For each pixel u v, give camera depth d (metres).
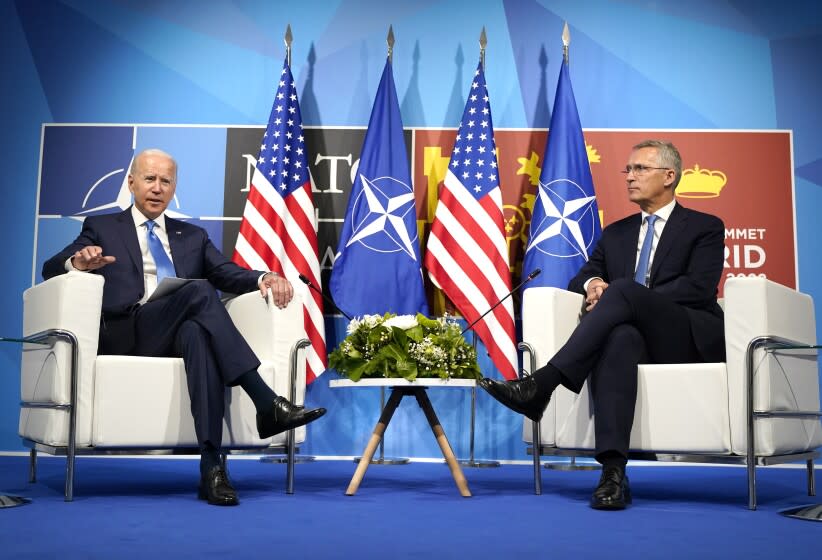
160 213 3.28
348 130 4.60
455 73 4.63
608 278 3.20
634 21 4.61
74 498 2.63
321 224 4.54
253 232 4.25
